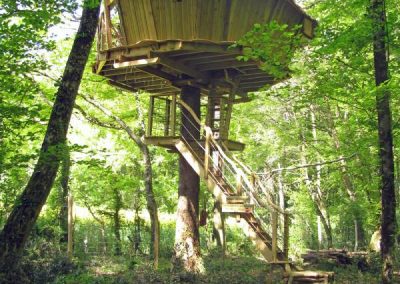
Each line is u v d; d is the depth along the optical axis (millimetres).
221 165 12727
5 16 8172
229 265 14367
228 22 10977
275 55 8891
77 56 9422
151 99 13875
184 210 12922
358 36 8562
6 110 8203
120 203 18844
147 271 11984
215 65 12414
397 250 12352
